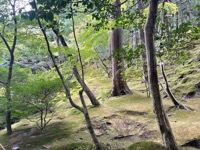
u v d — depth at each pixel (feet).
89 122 17.94
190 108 25.20
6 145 24.25
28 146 22.44
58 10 9.62
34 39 26.12
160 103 14.79
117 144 20.20
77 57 21.98
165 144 15.24
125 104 30.17
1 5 23.18
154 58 14.25
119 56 17.29
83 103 18.13
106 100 33.81
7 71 29.01
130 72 31.40
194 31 13.33
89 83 53.21
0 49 30.55
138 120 24.56
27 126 29.68
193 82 31.35
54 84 24.41
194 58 37.81
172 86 32.86
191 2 36.94
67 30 23.85
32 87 24.49
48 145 21.58
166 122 15.10
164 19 20.02
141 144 16.99
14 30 25.95
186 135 19.15
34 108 26.17
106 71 56.18
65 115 31.09
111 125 24.34
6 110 25.71
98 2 11.14
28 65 38.42
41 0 9.20
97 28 15.16
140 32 28.30
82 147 18.12
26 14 9.63
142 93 34.68
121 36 33.96
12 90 25.08
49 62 37.60
